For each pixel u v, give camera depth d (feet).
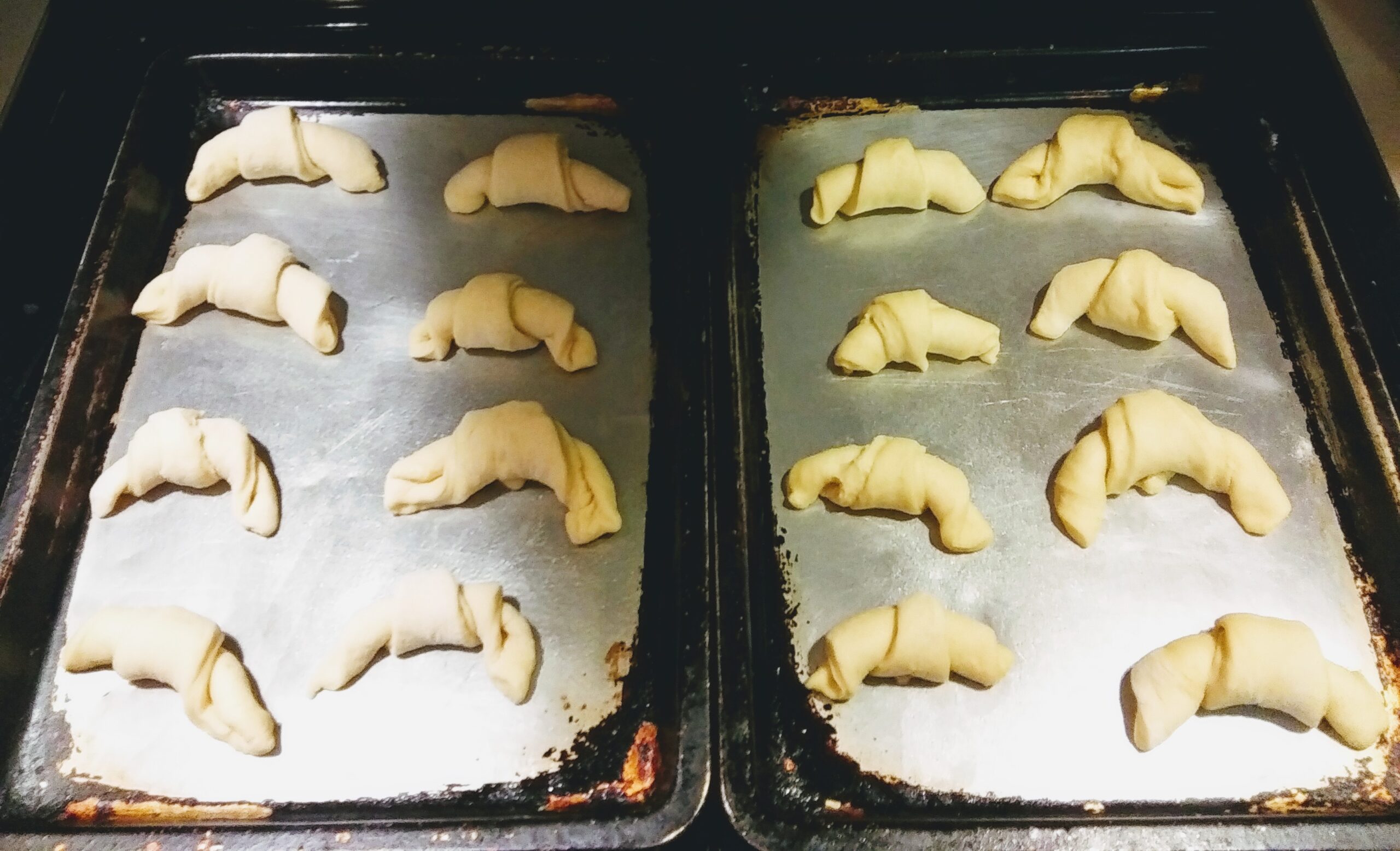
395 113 1.91
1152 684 1.32
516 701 1.35
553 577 1.46
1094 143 1.73
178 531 1.51
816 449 1.56
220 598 1.46
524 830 1.19
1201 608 1.42
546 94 1.90
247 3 1.91
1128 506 1.51
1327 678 1.29
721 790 1.22
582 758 1.32
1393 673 1.37
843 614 1.43
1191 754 1.32
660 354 1.65
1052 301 1.63
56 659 1.42
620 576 1.46
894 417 1.59
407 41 1.88
